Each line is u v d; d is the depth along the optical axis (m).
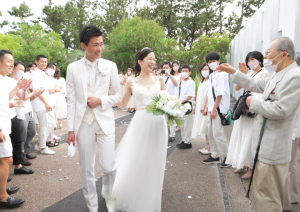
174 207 2.68
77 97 2.42
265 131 1.98
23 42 22.73
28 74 5.08
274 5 8.29
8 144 2.68
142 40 20.27
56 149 5.06
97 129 2.46
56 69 7.18
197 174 3.62
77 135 2.44
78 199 2.89
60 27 30.20
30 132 4.32
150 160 2.56
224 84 3.72
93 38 2.29
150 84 2.80
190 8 31.47
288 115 1.83
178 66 6.15
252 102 1.98
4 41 21.39
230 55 22.25
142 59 2.81
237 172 3.60
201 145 5.30
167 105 2.42
